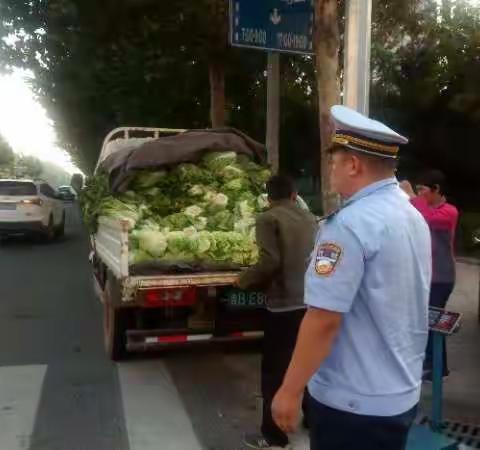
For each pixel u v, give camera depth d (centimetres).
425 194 552
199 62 1394
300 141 1897
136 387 559
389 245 214
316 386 229
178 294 535
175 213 609
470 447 404
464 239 1323
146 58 1232
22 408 506
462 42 1476
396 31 1198
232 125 1736
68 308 900
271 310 418
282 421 221
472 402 503
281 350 416
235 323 575
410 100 1622
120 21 1033
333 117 236
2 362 634
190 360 640
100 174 718
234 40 748
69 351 675
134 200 612
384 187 226
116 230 539
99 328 779
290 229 419
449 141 1680
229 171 630
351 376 218
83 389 552
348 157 229
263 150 674
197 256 538
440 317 426
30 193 1700
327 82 671
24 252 1551
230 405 516
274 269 412
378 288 214
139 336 568
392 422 219
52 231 1802
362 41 516
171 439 448
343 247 211
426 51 1552
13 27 1140
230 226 595
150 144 614
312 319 213
